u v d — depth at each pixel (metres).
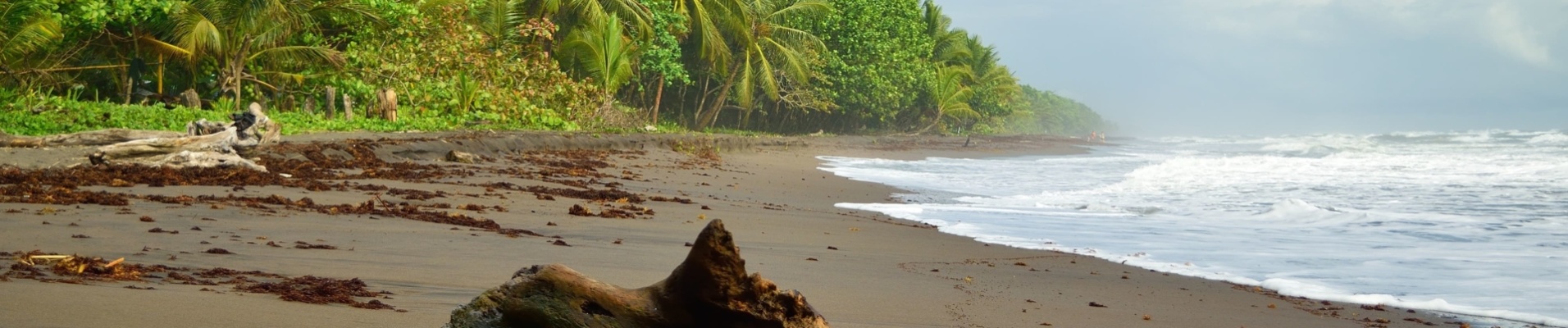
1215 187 19.47
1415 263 9.64
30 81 22.11
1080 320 6.47
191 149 12.96
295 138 18.83
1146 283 8.35
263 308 4.50
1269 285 8.32
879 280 7.75
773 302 3.55
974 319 6.21
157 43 23.30
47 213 7.77
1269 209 14.67
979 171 28.11
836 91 54.34
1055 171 27.95
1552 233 12.12
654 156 26.09
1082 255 10.02
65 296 4.32
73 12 21.36
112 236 6.82
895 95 56.34
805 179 22.09
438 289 5.76
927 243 10.70
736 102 57.16
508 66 32.06
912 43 60.84
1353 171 23.81
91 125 18.73
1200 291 8.00
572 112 33.34
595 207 12.39
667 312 3.54
